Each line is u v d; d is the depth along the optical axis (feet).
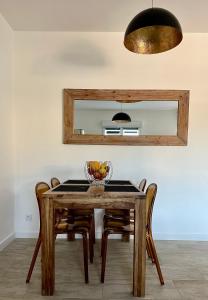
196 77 10.59
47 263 6.41
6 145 10.02
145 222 6.45
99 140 10.63
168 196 10.76
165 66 10.61
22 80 10.69
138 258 6.42
